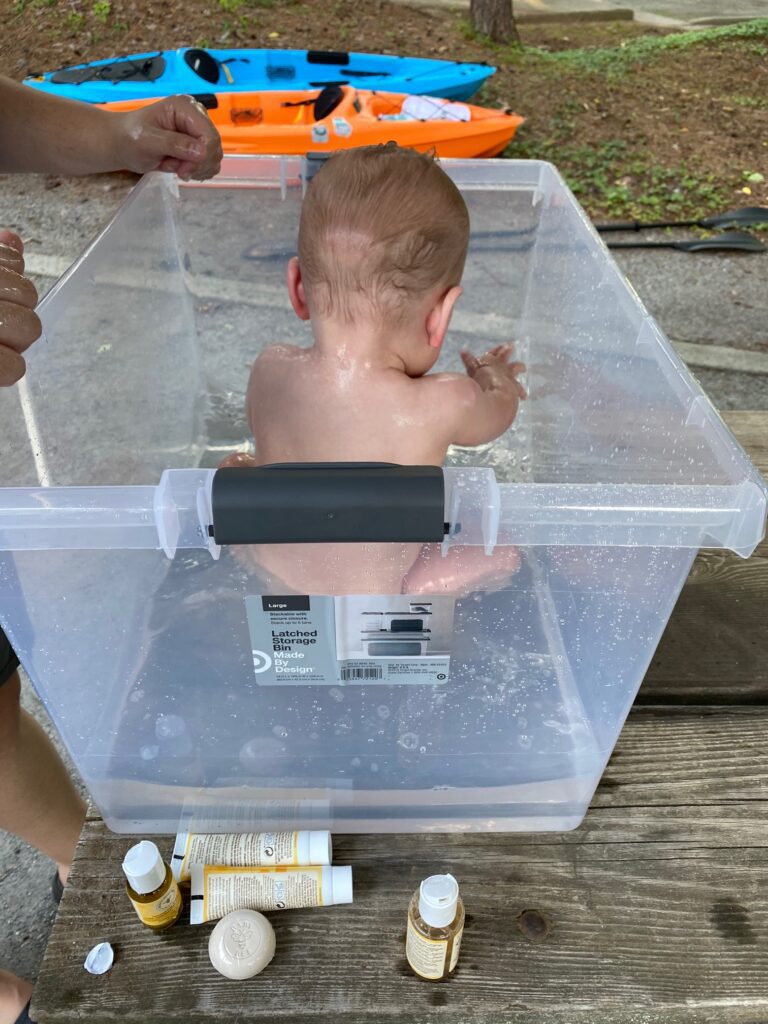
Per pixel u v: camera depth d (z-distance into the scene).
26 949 1.14
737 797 0.80
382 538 0.56
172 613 0.69
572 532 0.58
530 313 1.48
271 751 0.76
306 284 0.97
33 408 0.85
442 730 0.75
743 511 0.57
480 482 0.57
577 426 1.20
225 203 1.37
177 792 0.79
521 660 0.72
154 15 4.77
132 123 1.09
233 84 3.21
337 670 0.69
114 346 1.09
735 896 0.72
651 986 0.67
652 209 3.46
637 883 0.73
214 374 1.53
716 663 0.94
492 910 0.72
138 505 0.56
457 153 3.09
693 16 6.77
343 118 2.92
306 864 0.73
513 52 5.13
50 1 4.75
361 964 0.68
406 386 0.96
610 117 4.31
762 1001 0.66
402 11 5.46
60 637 0.68
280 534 0.56
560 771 0.77
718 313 2.67
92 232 3.00
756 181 3.74
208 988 0.67
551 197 1.35
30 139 1.06
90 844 0.78
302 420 0.97
